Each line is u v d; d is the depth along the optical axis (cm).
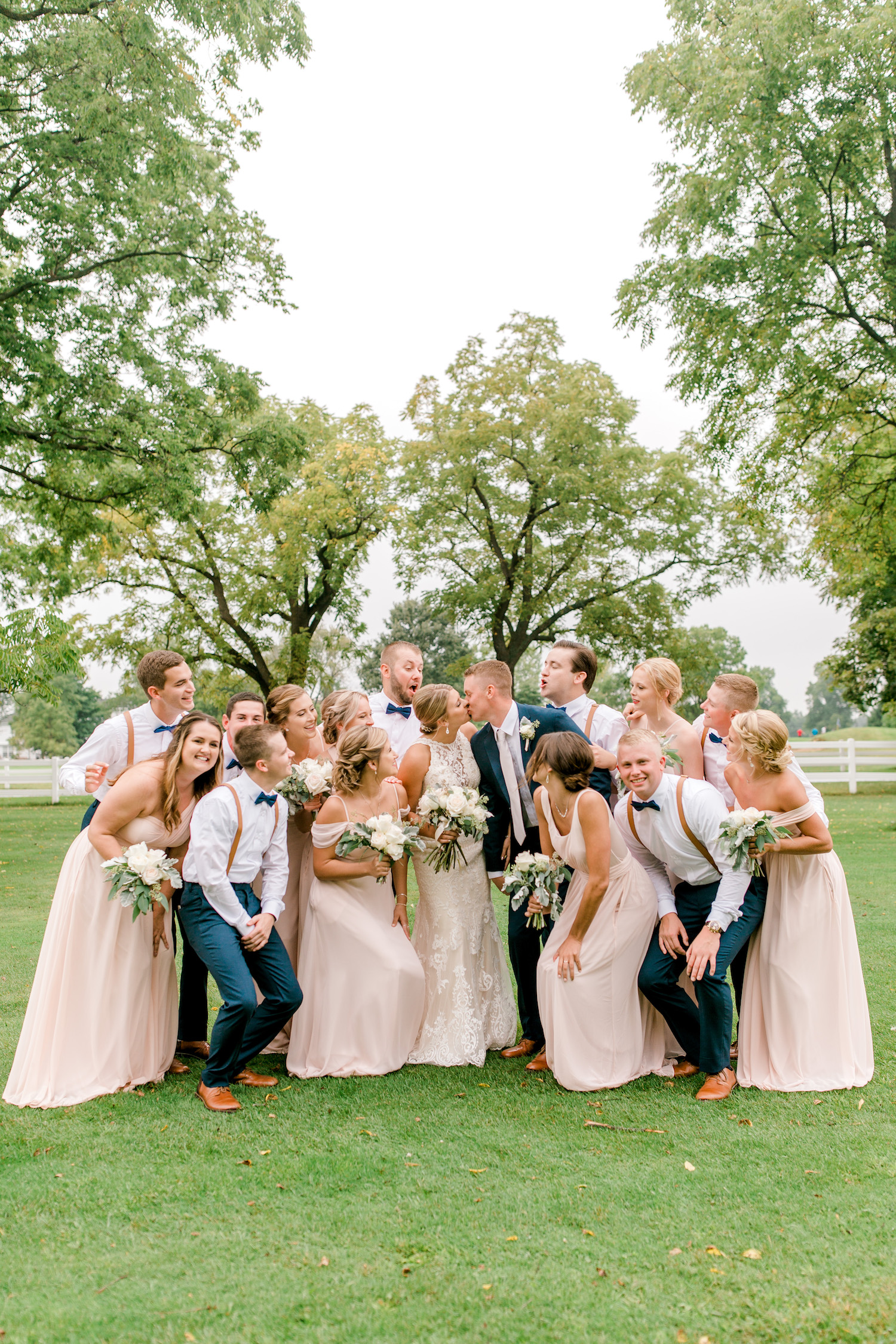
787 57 1334
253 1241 254
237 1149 316
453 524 2416
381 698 558
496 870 449
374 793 425
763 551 2366
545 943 422
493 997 444
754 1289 228
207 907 371
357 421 2422
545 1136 327
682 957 391
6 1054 420
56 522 1516
